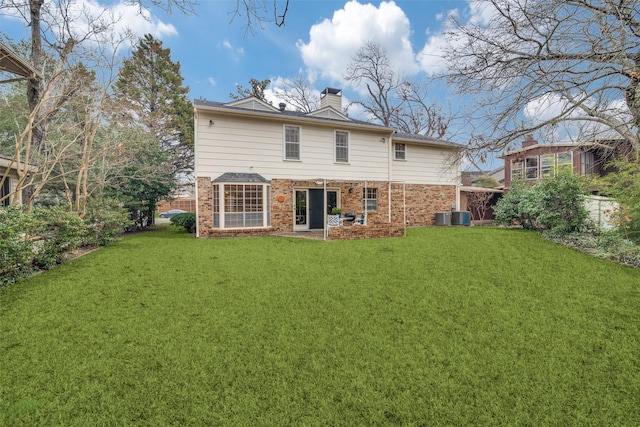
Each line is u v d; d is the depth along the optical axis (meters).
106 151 9.93
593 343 3.18
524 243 8.91
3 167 9.29
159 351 2.93
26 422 2.04
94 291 4.60
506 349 3.06
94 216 8.60
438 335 3.34
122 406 2.21
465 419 2.15
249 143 11.95
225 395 2.34
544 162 16.56
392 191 15.09
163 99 21.89
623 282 5.18
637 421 2.15
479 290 4.80
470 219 17.38
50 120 9.80
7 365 2.65
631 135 5.77
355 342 3.17
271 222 12.30
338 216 11.82
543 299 4.42
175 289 4.75
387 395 2.38
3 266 4.78
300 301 4.29
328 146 13.50
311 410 2.21
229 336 3.26
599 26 4.89
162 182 15.87
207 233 11.20
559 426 2.11
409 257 7.03
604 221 9.09
